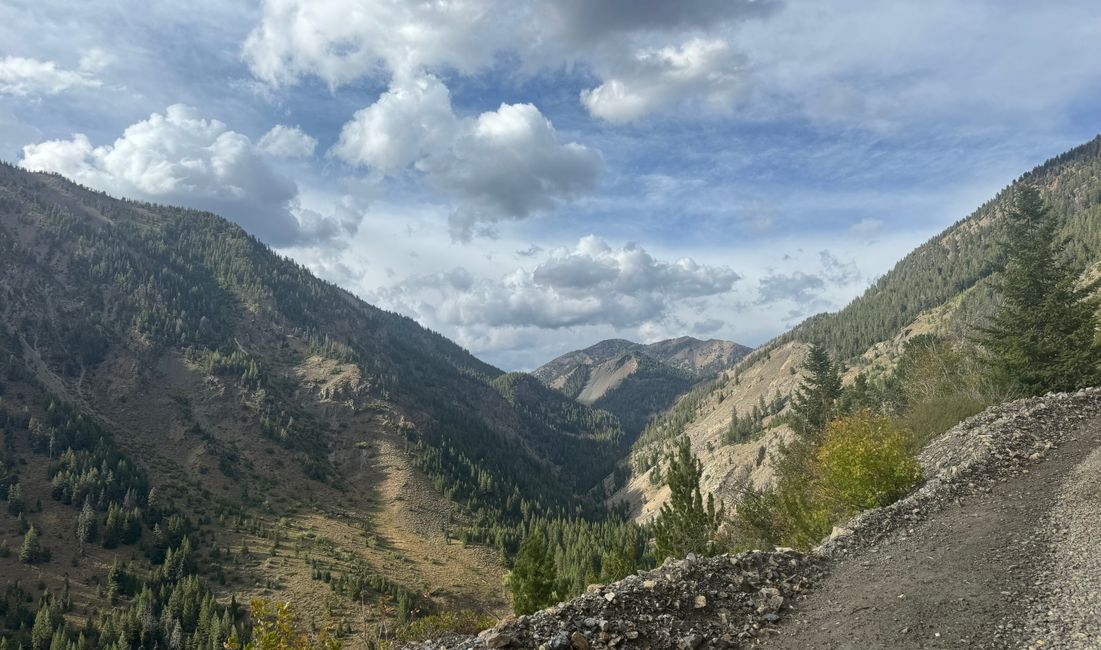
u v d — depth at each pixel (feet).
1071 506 49.39
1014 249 253.24
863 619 34.76
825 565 45.70
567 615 35.47
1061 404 84.69
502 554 636.89
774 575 42.63
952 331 234.99
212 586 501.97
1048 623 30.86
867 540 50.72
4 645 377.71
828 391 226.58
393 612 440.86
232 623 412.16
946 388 161.07
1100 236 531.50
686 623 35.53
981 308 384.88
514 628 33.86
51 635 395.75
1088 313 140.15
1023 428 76.07
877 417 90.22
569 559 429.38
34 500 608.19
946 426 103.40
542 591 124.98
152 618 421.59
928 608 34.91
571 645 32.01
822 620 35.68
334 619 428.56
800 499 77.82
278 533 640.58
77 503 615.98
